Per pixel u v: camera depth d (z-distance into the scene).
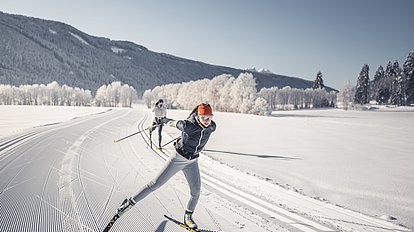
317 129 17.83
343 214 4.07
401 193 5.06
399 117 38.44
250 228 3.60
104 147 8.92
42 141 9.45
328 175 6.26
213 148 9.66
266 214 4.03
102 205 4.14
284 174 6.30
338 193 5.04
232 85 51.59
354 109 75.94
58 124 16.08
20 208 3.89
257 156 8.35
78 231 3.34
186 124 3.15
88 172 5.83
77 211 3.90
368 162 7.69
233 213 4.04
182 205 4.28
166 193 4.76
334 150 9.64
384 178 6.05
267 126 19.69
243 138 12.70
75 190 4.71
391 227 3.67
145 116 29.39
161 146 9.38
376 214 4.12
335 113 54.84
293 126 20.06
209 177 5.84
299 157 8.30
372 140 12.51
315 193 5.02
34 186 4.80
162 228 3.52
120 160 7.14
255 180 5.64
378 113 53.25
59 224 3.49
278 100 98.19
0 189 4.57
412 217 4.02
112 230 3.41
